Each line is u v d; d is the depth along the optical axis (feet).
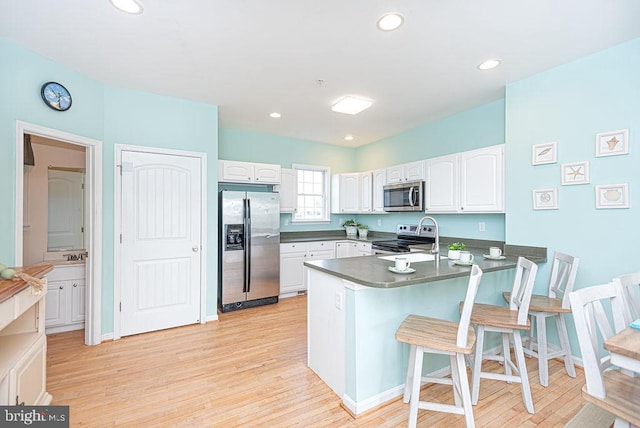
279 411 6.36
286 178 16.10
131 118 10.12
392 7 6.04
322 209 18.63
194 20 6.47
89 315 9.52
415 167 13.41
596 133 7.82
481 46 7.50
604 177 7.71
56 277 10.44
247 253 13.29
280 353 9.02
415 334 5.70
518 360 6.35
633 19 6.42
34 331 6.21
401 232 15.87
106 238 9.77
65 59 8.11
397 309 6.85
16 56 7.31
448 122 13.20
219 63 8.39
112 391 7.03
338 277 6.66
